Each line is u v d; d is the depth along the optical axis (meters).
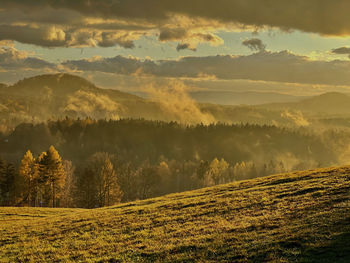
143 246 24.80
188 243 23.47
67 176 120.00
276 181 43.47
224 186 49.91
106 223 34.66
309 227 21.55
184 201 40.75
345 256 16.58
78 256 24.84
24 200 93.06
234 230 24.77
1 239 33.25
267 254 18.77
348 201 26.03
